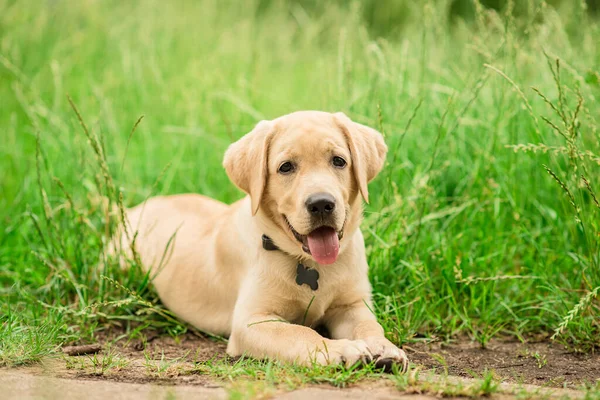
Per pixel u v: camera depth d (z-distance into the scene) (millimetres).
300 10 12719
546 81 7129
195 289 5496
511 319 5332
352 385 3695
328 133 4656
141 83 9250
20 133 8992
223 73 9312
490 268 5902
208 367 4094
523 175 6613
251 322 4656
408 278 5656
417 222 5895
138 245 6184
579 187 5164
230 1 11523
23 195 7188
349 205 4785
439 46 8055
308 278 4793
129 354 4789
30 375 3916
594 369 4418
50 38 10297
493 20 6836
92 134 5812
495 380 3947
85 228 6363
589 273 5266
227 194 7613
